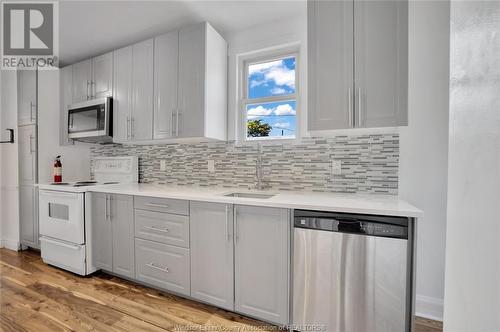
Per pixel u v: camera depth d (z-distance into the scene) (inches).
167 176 107.4
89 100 106.0
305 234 57.8
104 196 88.9
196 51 82.4
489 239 12.2
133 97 95.8
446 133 65.2
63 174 120.9
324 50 65.8
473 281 13.7
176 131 86.2
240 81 94.4
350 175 76.7
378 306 51.6
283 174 85.7
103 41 99.1
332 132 71.9
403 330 50.0
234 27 90.0
